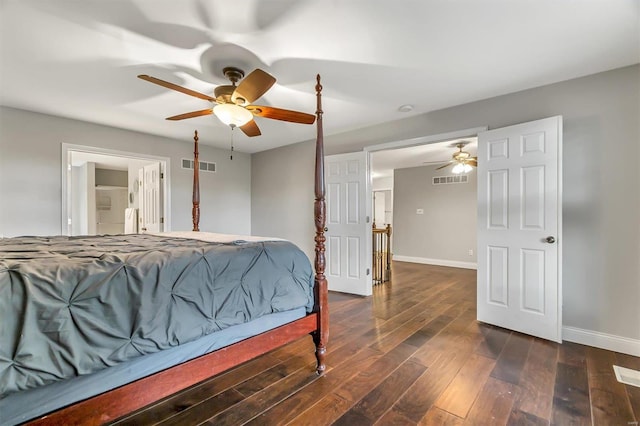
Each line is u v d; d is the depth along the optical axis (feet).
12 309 3.53
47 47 6.80
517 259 9.05
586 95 8.27
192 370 4.96
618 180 7.84
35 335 3.57
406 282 16.15
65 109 10.75
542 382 6.37
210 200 16.88
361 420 5.23
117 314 4.16
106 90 9.12
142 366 4.44
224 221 17.53
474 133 10.23
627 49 6.97
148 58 7.30
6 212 10.50
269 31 6.26
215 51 7.00
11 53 7.03
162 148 14.78
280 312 6.41
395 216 24.45
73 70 7.88
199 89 9.02
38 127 11.10
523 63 7.64
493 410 5.47
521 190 8.95
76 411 3.83
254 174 18.74
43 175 11.21
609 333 7.93
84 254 5.04
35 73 8.02
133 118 11.80
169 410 5.51
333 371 6.88
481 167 9.88
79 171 22.84
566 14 5.76
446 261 21.83
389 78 8.45
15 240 7.60
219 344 5.39
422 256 23.00
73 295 3.91
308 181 15.87
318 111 7.20
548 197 8.44
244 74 8.02
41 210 11.16
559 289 8.27
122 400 4.21
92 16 5.74
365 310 11.31
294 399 5.83
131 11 5.60
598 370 6.85
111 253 5.05
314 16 5.79
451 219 21.72
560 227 8.22
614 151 7.89
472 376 6.63
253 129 9.20
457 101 10.18
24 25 5.98
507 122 9.56
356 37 6.50
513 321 9.16
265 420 5.24
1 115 10.41
